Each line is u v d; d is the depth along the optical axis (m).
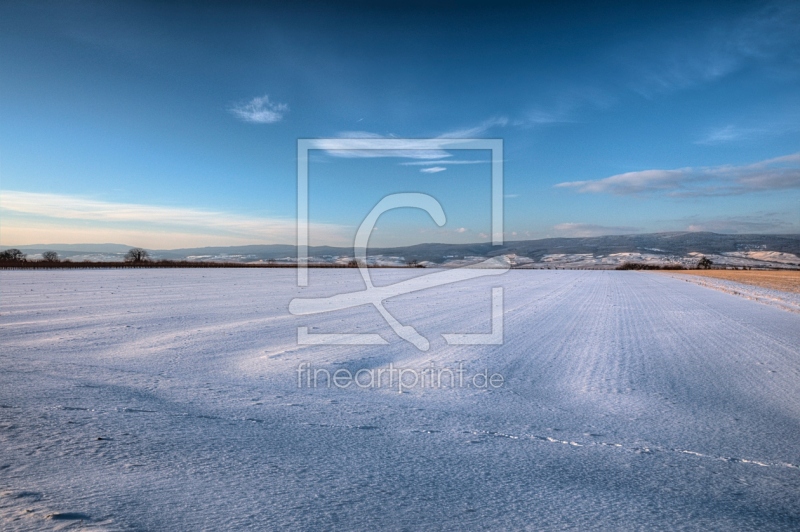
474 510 3.42
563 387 7.66
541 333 13.70
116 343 10.91
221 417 5.65
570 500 3.64
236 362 9.04
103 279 42.88
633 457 4.66
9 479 3.74
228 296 25.23
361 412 6.06
